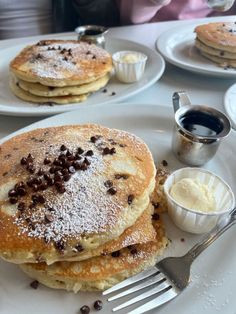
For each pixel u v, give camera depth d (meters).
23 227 0.19
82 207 0.20
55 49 0.39
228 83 0.40
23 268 0.20
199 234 0.23
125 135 0.26
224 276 0.20
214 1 0.48
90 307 0.19
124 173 0.22
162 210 0.25
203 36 0.43
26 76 0.34
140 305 0.19
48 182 0.21
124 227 0.20
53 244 0.19
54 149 0.23
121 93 0.36
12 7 0.58
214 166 0.29
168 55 0.43
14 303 0.19
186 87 0.40
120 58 0.39
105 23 0.61
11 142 0.25
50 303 0.19
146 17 0.57
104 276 0.20
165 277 0.20
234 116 0.33
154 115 0.33
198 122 0.30
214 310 0.19
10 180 0.21
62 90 0.34
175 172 0.25
